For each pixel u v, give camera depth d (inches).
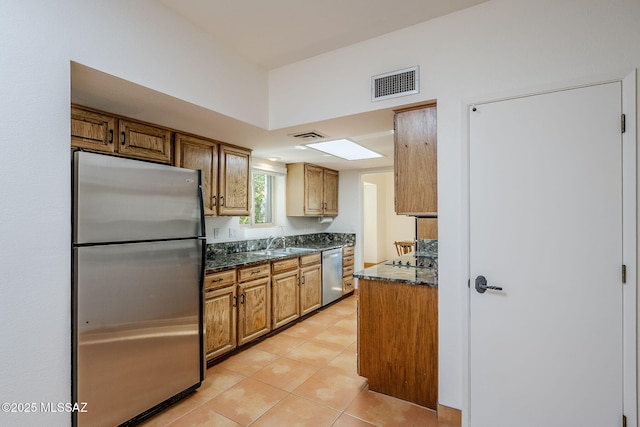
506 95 69.6
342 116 91.5
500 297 70.6
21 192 51.3
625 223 59.9
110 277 68.0
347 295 204.2
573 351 64.1
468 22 73.9
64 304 56.6
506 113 69.8
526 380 68.2
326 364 107.9
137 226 73.5
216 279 107.9
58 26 55.6
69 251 57.5
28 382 52.0
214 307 107.0
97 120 83.7
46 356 54.1
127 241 71.4
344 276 196.5
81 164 62.9
